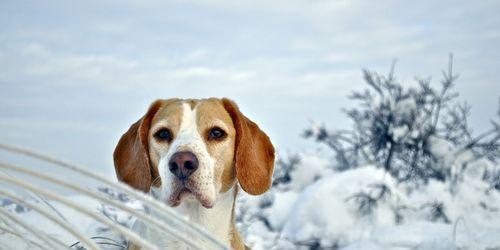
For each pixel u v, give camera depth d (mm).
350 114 3283
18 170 718
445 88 3244
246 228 2658
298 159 3090
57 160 718
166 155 1249
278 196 2812
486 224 2570
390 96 3250
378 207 2525
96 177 723
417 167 3072
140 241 730
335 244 2438
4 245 1002
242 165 1311
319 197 2545
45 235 790
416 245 1863
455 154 2975
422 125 3168
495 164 3117
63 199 725
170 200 1227
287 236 2508
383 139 3188
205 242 1228
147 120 1305
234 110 1324
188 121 1267
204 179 1228
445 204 2652
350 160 3230
